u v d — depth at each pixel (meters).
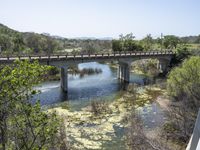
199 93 23.69
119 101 33.56
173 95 29.23
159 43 95.94
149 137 18.09
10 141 7.36
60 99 34.41
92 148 19.66
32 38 79.88
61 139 16.58
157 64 61.97
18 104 7.22
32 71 7.36
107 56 45.28
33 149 7.38
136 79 52.16
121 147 19.81
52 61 37.34
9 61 31.58
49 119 8.59
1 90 6.91
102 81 49.59
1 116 6.96
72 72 60.88
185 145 18.06
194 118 19.94
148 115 26.88
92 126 24.31
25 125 7.45
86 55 43.19
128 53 50.31
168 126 21.59
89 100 34.09
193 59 29.16
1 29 87.56
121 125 24.41
